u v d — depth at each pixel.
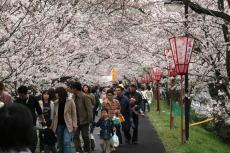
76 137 13.46
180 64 15.21
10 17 11.42
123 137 18.72
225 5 14.42
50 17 12.75
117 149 15.08
